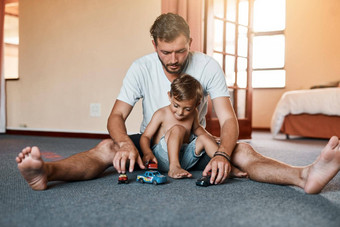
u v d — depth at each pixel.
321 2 5.49
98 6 3.54
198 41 2.98
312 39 5.57
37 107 3.95
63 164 1.17
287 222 0.80
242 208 0.91
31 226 0.77
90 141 3.21
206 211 0.88
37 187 1.10
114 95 3.49
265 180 1.21
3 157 2.07
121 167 1.17
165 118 1.43
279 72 5.80
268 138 4.11
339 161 1.00
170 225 0.77
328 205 0.95
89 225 0.77
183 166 1.43
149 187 1.17
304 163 1.96
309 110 3.80
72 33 3.70
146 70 1.49
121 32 3.43
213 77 1.46
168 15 1.29
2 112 4.07
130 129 3.30
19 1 4.00
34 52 3.95
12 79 4.09
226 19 3.49
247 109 3.79
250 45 3.79
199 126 1.49
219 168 1.15
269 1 5.79
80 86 3.67
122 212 0.87
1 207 0.92
